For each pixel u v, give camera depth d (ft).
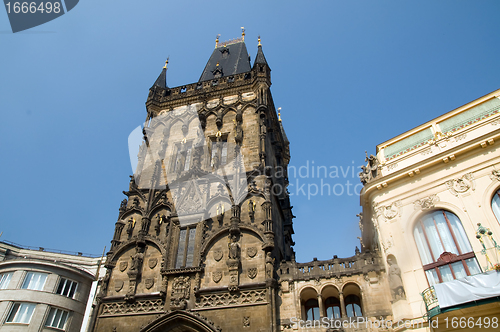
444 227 83.56
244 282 99.96
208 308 97.45
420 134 98.53
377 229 94.89
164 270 106.22
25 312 150.61
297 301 94.84
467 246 78.59
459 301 67.92
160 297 102.94
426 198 87.66
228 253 106.52
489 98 90.17
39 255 217.77
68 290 162.81
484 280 67.62
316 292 95.40
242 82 152.15
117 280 111.04
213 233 110.52
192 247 111.24
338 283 94.63
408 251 85.10
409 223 88.07
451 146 89.92
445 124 94.68
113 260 114.83
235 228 108.17
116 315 103.50
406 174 92.02
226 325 94.38
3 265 159.43
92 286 170.71
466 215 80.28
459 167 85.66
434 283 79.10
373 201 97.14
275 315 93.04
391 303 85.30
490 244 74.43
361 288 91.97
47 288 157.38
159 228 119.03
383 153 103.76
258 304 95.35
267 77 151.02
